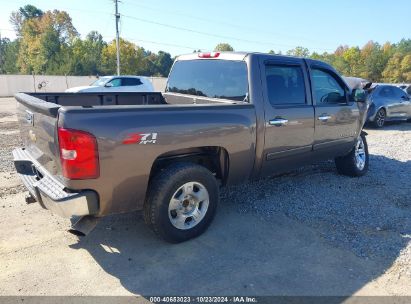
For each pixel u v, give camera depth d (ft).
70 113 9.30
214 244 12.24
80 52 220.02
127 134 10.11
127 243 12.18
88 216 10.61
